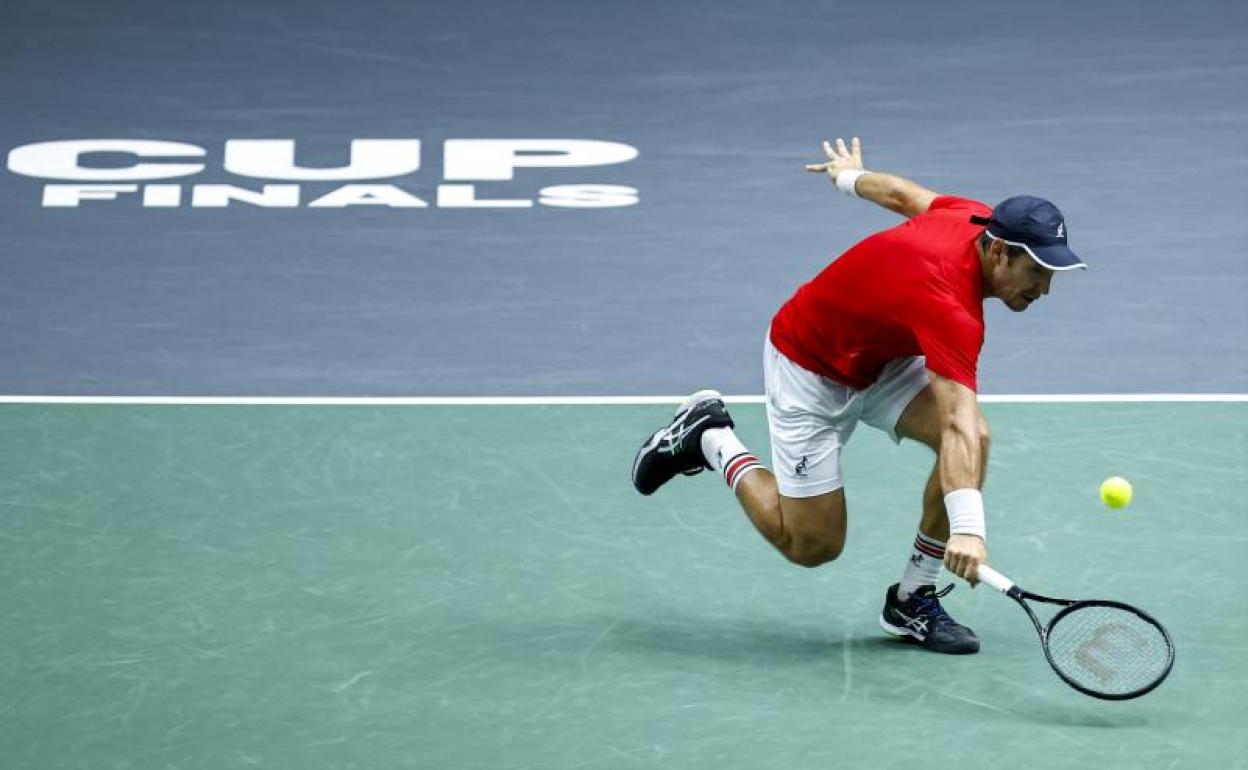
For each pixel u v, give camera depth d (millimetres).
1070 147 49469
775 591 31922
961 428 26516
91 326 43031
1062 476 35719
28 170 49500
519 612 31156
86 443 37688
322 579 32281
